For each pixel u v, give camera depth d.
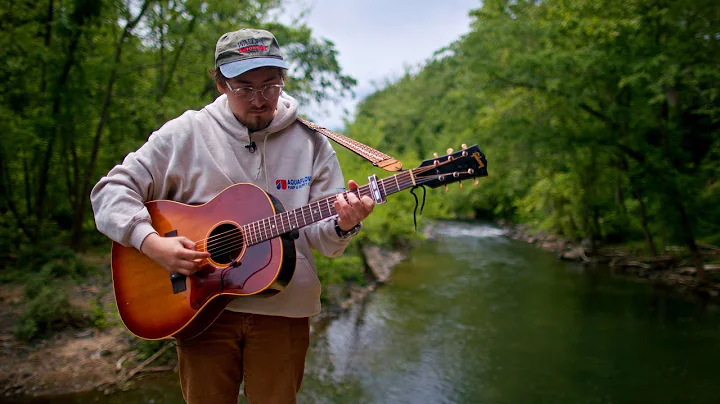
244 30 1.69
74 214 9.20
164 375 4.83
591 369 5.83
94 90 8.62
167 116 8.62
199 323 1.69
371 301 8.46
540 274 10.84
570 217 14.33
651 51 8.78
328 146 1.88
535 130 10.55
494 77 10.31
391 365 5.80
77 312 5.64
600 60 9.09
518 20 9.87
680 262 10.67
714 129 10.70
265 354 1.71
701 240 11.32
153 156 1.76
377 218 10.19
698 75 8.04
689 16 8.45
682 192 9.70
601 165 11.37
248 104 1.68
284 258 1.68
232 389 1.77
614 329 7.23
